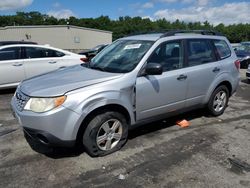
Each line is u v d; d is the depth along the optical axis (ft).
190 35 16.96
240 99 25.30
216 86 18.30
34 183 11.22
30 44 27.27
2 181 11.32
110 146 13.56
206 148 14.40
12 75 25.80
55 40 126.82
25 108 12.11
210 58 17.92
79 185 11.12
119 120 13.52
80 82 12.72
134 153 13.73
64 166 12.47
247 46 55.98
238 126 17.74
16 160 12.98
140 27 275.39
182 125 17.43
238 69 19.94
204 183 11.31
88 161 12.90
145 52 14.56
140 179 11.55
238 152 14.03
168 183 11.29
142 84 14.01
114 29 271.08
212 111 18.88
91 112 12.62
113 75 13.53
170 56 15.55
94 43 135.54
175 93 15.70
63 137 11.95
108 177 11.67
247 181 11.50
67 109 11.77
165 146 14.57
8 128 16.97
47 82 13.12
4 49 25.53
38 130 11.82
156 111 15.07
